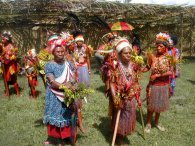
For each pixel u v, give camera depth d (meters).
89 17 16.11
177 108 8.20
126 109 5.33
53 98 5.27
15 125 6.70
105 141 5.91
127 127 5.39
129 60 5.33
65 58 5.46
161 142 5.91
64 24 16.48
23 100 8.65
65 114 5.34
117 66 5.28
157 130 6.50
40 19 15.44
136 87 5.40
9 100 8.67
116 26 13.50
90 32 17.84
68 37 7.43
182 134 6.35
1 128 6.56
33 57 8.77
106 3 14.88
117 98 5.20
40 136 6.09
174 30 20.16
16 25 15.98
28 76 8.84
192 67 16.14
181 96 9.53
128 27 13.55
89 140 5.93
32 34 16.50
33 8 14.15
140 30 19.36
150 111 6.32
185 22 19.75
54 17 15.43
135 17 16.70
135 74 5.40
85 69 7.99
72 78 5.35
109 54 5.72
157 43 6.09
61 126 5.32
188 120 7.18
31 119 7.07
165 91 6.18
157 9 16.11
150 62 6.20
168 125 6.79
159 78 6.12
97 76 12.84
